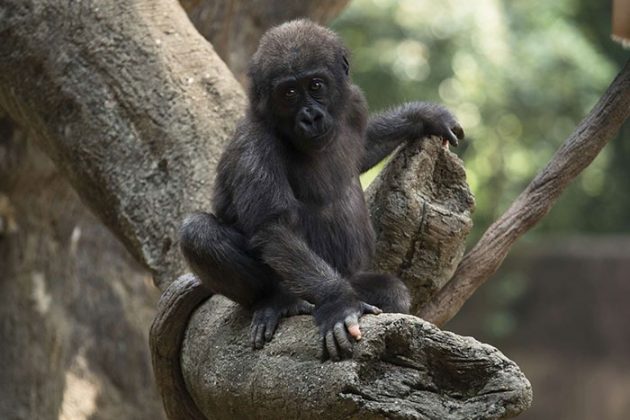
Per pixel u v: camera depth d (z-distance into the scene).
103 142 12.68
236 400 9.56
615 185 42.47
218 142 12.34
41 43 13.03
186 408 11.21
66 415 18.42
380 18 33.44
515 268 39.22
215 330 10.30
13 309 16.92
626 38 11.23
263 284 10.07
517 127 35.97
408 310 10.27
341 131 10.93
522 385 8.07
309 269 9.53
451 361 8.27
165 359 11.01
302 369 8.80
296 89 10.27
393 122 11.63
